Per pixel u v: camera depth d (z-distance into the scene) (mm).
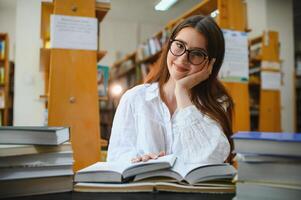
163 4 4246
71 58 1666
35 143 623
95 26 1715
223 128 998
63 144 653
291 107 5055
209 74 1006
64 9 1666
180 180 636
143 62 4969
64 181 636
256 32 4988
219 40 950
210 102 1031
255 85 4176
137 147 1009
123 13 5539
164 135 1018
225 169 663
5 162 600
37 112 3771
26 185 609
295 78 5281
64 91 1647
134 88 1146
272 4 5000
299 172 526
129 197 599
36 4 3812
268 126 3934
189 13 2734
